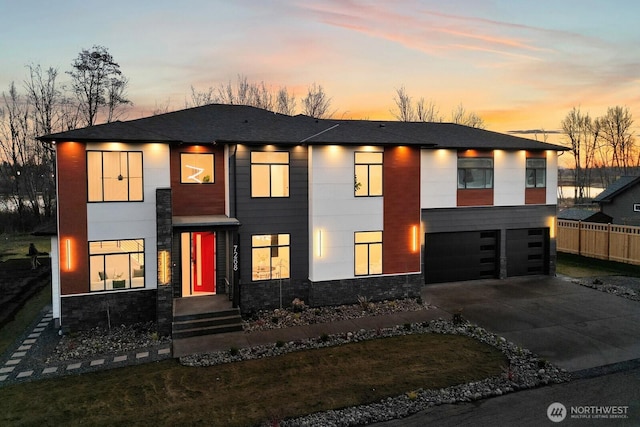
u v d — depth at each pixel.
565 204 58.78
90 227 12.79
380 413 7.89
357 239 15.45
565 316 13.88
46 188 42.03
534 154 19.84
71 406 8.23
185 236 14.80
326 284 15.01
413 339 11.91
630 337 11.87
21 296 17.42
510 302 15.62
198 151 14.91
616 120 56.81
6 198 42.53
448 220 18.53
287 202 14.79
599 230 23.08
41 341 12.12
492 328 12.77
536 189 19.92
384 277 15.71
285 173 14.79
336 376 9.54
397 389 8.88
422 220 18.12
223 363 10.38
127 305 13.17
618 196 30.09
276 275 14.84
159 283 12.26
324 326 13.04
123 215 13.06
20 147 42.12
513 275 19.84
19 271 22.34
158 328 12.27
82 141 12.55
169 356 10.84
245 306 14.43
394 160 15.68
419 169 16.02
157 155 13.29
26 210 41.94
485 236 19.38
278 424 7.51
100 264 12.99
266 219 14.59
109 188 12.97
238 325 12.63
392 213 15.74
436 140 18.84
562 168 62.50
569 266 22.28
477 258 19.28
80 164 12.64
